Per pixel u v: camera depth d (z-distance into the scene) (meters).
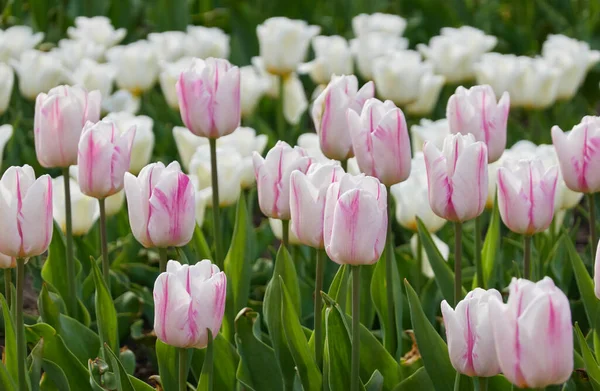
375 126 4.40
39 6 10.93
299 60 8.41
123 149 4.54
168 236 4.18
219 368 4.68
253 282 6.41
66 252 5.48
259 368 4.59
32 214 3.83
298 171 4.02
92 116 5.07
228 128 5.00
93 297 5.82
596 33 11.41
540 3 12.20
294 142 8.66
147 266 6.31
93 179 4.52
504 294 5.51
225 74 4.89
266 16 11.38
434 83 8.15
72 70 8.59
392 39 8.88
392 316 4.96
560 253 6.04
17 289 4.09
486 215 7.29
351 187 3.76
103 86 7.84
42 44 10.52
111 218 6.79
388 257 4.82
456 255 4.45
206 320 3.70
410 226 5.82
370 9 11.70
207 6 11.86
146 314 6.11
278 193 4.46
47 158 4.89
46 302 4.92
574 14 12.41
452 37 9.02
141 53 8.20
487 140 4.92
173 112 8.88
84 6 11.19
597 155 4.66
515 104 8.23
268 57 8.34
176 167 4.18
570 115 9.23
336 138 4.86
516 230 4.39
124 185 4.20
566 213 7.35
